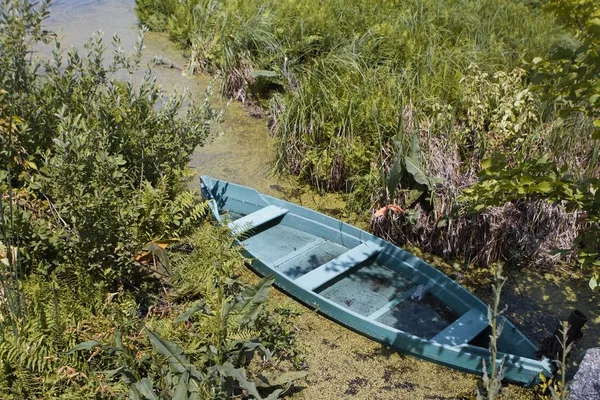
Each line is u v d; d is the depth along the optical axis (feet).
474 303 14.60
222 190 18.40
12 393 10.82
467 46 24.06
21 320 11.78
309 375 13.05
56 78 16.34
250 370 12.73
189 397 10.49
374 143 18.72
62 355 11.47
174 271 14.07
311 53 25.25
